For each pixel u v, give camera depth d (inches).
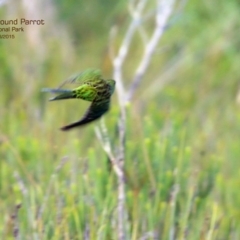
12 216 288.8
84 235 280.2
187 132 407.8
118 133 321.7
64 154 342.0
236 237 307.3
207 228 295.6
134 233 283.3
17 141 364.8
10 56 532.1
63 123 412.5
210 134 462.0
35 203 291.1
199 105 562.6
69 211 281.4
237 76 622.8
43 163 342.0
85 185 295.7
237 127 484.1
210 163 343.6
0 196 330.3
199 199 305.3
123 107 320.8
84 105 449.7
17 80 509.0
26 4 590.9
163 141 327.6
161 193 304.7
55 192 296.7
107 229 281.0
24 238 277.9
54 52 579.5
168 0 445.7
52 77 539.2
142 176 311.0
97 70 198.8
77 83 197.8
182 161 318.7
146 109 505.7
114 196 292.2
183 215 295.6
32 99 483.2
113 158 293.3
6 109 441.7
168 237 290.5
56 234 275.4
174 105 564.1
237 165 409.1
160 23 434.0
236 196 355.6
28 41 574.9
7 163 347.6
